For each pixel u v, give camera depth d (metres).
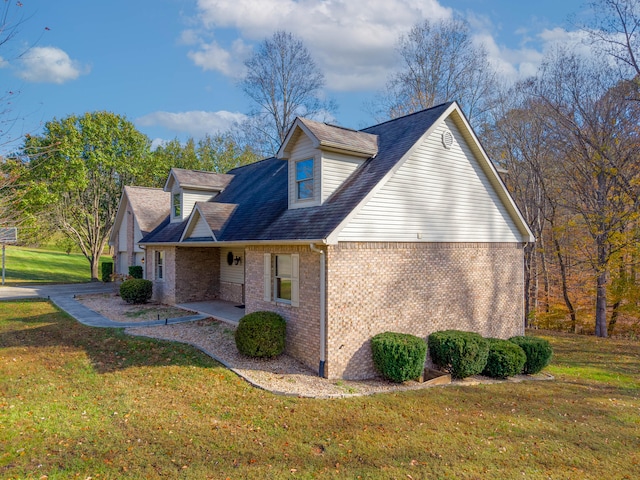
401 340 9.81
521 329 14.66
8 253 46.28
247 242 11.67
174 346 11.27
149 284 19.31
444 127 12.26
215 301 18.72
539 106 21.08
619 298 20.02
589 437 7.24
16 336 13.09
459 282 12.59
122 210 27.73
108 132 32.81
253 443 6.16
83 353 10.84
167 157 40.50
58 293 23.95
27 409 7.14
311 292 10.12
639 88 16.78
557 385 10.84
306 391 8.55
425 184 11.65
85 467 5.32
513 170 24.48
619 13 17.03
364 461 5.78
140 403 7.55
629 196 17.94
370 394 8.69
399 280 10.95
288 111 32.94
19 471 5.16
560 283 24.66
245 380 9.00
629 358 14.62
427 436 6.73
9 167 10.45
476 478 5.52
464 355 10.49
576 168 19.95
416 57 28.86
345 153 11.32
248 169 20.80
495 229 13.87
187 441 6.13
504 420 7.77
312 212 10.91
